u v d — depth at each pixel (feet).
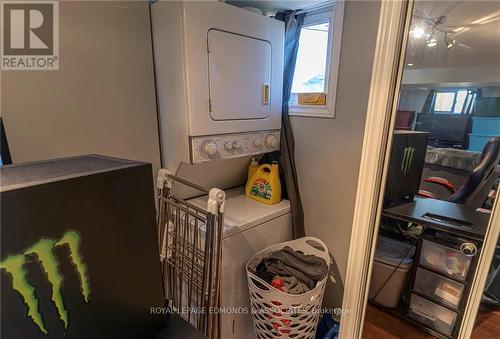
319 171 6.74
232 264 5.82
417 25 4.97
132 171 2.74
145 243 2.99
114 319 2.81
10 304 2.04
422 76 5.21
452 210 5.84
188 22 4.76
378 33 5.09
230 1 6.15
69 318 2.42
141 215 2.89
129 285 2.89
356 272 6.20
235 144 5.98
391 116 5.38
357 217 5.99
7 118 4.04
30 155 4.30
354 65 5.67
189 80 4.99
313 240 6.72
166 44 5.18
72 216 2.32
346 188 6.29
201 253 5.44
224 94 5.57
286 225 7.02
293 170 7.18
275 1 6.09
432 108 5.39
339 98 6.05
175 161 5.79
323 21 6.25
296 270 5.89
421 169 5.93
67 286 2.36
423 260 6.84
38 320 2.22
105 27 4.79
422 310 7.01
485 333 5.93
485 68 4.81
